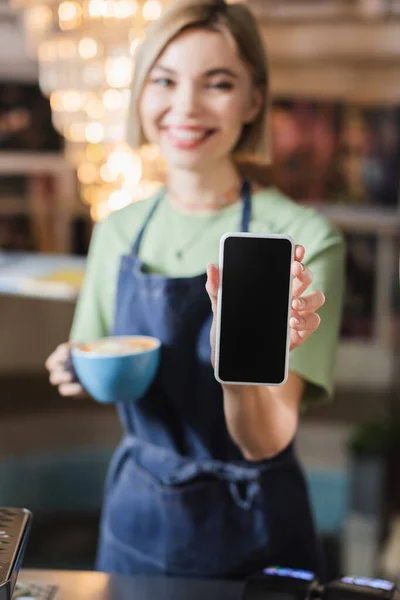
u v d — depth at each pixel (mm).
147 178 2568
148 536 1324
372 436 3092
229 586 1073
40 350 4238
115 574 1095
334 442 3947
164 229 1353
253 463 1284
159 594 1047
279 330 867
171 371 1275
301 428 3986
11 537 876
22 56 3820
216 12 1211
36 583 1054
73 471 3947
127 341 1262
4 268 1874
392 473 3012
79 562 3434
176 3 1212
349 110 3998
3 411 3912
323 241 1227
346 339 4137
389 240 4039
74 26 2010
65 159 3939
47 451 3922
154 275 1276
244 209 1312
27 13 2242
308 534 1335
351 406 4074
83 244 4031
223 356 875
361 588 967
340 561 3352
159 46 1209
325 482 3918
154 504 1315
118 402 1265
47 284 1694
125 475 1377
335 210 4070
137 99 1283
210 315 1246
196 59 1206
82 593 1043
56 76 2125
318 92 3990
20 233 4008
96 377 1184
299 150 4039
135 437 1378
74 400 4094
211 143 1247
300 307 892
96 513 3916
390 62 3904
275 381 875
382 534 2996
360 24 3859
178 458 1317
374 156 4004
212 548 1291
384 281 4066
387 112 3963
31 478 3861
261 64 1254
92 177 3326
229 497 1294
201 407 1278
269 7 3850
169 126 1252
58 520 3820
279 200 1327
